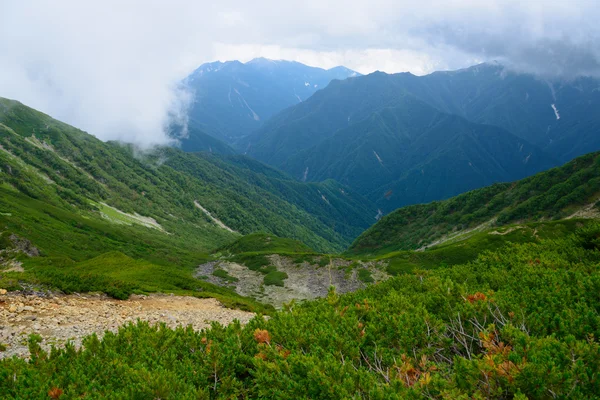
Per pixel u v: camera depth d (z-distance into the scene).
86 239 114.38
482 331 8.51
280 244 137.75
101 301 22.11
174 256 128.12
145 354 9.27
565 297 10.85
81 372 8.10
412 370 7.63
